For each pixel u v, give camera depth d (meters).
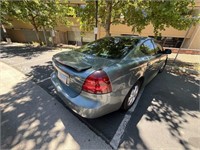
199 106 2.91
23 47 10.99
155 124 2.28
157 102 2.98
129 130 2.12
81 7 7.46
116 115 2.45
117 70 1.92
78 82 1.86
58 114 2.42
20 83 3.66
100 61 2.08
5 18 13.75
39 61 6.19
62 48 11.37
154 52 3.39
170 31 11.93
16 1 9.69
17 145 1.80
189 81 4.36
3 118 2.28
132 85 2.34
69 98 1.97
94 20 7.54
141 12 6.00
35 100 2.84
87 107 1.76
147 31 12.12
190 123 2.36
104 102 1.80
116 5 6.45
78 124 2.20
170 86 3.88
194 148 1.87
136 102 2.92
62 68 2.10
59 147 1.79
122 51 2.41
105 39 2.96
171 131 2.15
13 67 5.09
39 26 13.26
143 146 1.85
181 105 2.92
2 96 2.97
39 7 10.63
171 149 1.83
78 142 1.88
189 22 5.81
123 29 12.68
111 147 1.82
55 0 10.95
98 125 2.19
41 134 1.98
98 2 6.59
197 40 11.36
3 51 8.66
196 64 6.77
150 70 3.11
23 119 2.27
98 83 1.70
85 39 15.60
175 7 5.09
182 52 10.55
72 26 14.66
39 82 3.75
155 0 5.36
